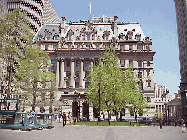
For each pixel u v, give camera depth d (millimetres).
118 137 24422
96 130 34219
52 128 38062
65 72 96562
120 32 104312
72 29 104562
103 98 59250
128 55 97438
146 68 96250
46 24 107812
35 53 58594
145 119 65438
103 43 98062
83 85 94938
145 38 98562
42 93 63406
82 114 90875
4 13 52031
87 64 97000
